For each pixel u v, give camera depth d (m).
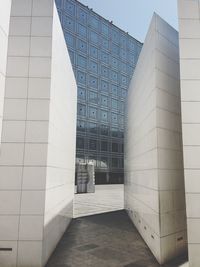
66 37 45.19
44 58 8.63
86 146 45.00
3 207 7.86
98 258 8.63
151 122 9.73
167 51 9.98
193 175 7.82
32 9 8.90
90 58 48.22
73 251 9.36
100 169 46.56
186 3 8.75
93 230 12.77
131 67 55.19
